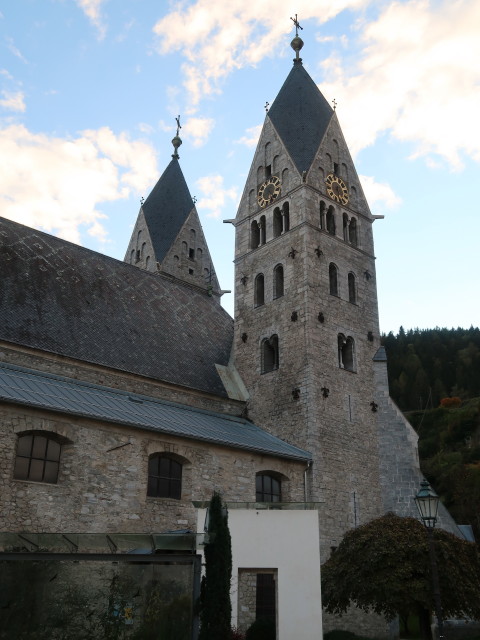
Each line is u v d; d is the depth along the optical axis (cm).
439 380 13788
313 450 3897
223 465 3350
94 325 4081
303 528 2489
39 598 1847
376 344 4709
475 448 9950
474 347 14888
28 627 1805
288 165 4959
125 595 1956
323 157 5028
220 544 2053
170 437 3158
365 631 3509
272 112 5425
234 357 4838
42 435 2767
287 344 4394
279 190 4972
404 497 4103
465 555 2644
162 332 4569
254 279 4906
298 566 2431
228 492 3316
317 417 4022
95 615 1905
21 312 3691
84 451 2831
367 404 4397
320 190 4847
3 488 2539
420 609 2564
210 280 7106
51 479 2742
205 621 1956
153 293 4938
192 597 2014
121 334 4200
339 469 3984
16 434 2648
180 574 2034
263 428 4309
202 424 3669
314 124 5209
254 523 2452
